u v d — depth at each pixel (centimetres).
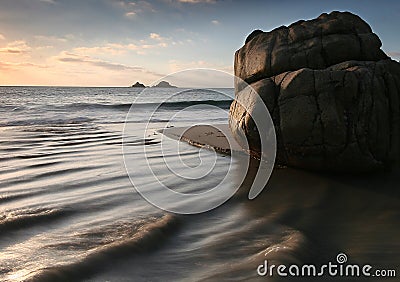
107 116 1648
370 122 545
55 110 1928
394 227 389
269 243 345
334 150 554
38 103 2447
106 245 317
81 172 594
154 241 337
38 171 591
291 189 518
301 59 621
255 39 707
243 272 287
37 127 1222
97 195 475
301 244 333
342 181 551
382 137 551
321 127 552
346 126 545
